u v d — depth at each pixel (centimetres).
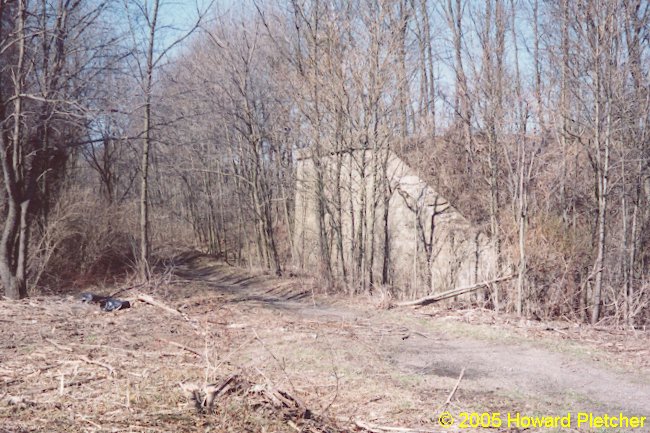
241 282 2339
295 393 706
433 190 1792
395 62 1802
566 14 1501
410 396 739
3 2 1427
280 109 2250
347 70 1841
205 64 2522
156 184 3788
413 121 1844
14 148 1481
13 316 1188
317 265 2134
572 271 1411
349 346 1039
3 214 1794
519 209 1396
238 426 569
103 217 2222
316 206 2217
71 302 1409
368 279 1827
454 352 1031
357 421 621
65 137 1705
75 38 1559
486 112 1536
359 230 1862
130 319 1233
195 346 992
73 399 635
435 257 1784
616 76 1421
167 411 602
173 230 4025
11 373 744
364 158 1839
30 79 1577
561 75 1552
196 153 3178
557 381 843
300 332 1146
